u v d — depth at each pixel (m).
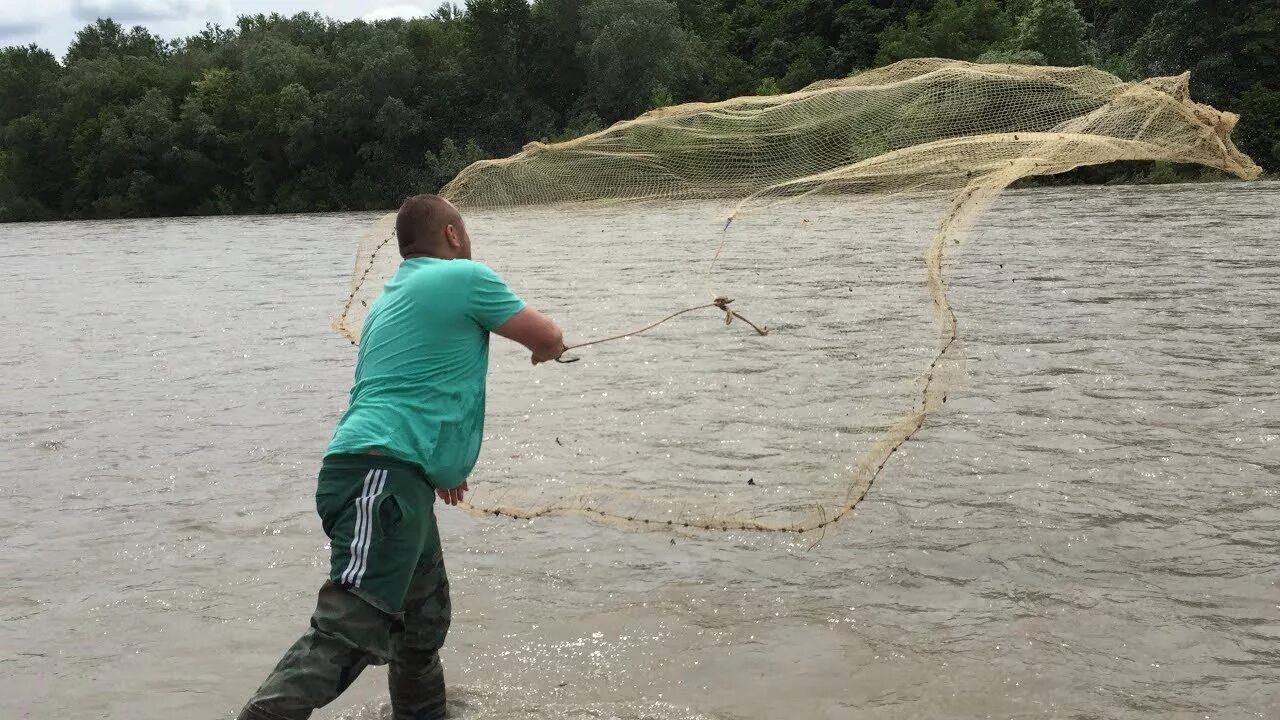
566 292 16.02
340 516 3.80
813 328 12.20
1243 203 28.06
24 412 9.98
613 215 9.20
